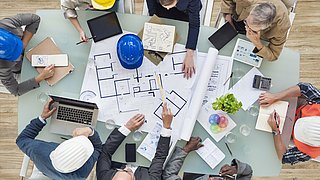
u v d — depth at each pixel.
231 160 2.48
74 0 2.46
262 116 2.48
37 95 2.53
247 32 2.38
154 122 2.49
